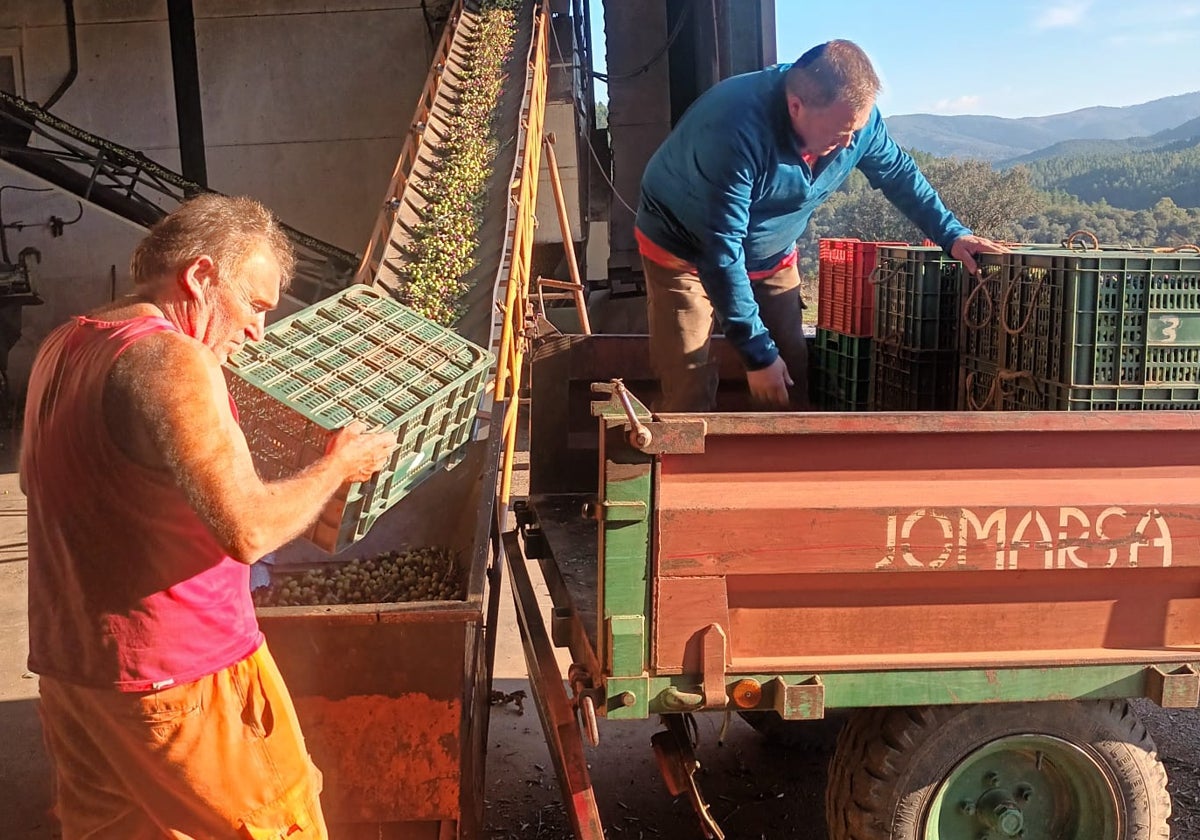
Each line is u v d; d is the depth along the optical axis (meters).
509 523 7.53
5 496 9.91
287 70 16.06
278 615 2.74
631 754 4.49
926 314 4.36
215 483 2.16
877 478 2.66
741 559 2.62
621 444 2.55
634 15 15.47
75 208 15.71
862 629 2.74
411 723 2.82
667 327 4.69
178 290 2.36
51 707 2.40
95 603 2.26
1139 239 114.56
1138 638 2.85
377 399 3.12
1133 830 2.97
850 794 2.97
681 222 4.30
